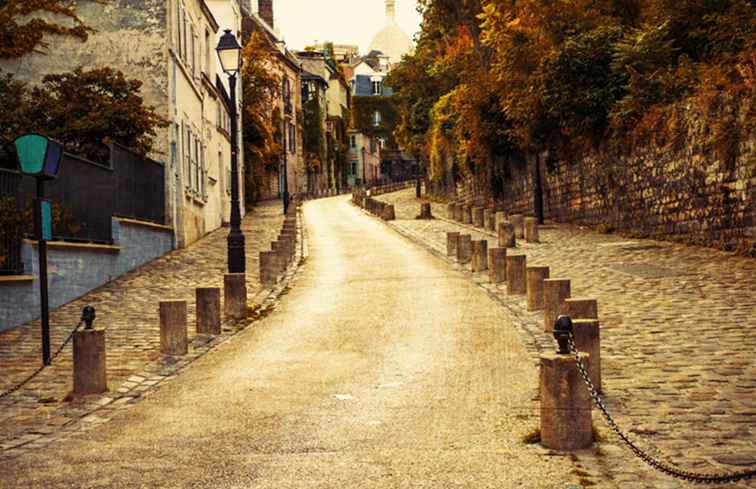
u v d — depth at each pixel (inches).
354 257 1070.4
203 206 1406.3
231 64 824.3
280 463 273.0
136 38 1091.3
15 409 375.6
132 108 952.9
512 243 1078.4
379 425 320.8
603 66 1176.8
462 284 772.6
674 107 954.7
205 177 1432.1
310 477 256.7
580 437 278.5
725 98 836.0
